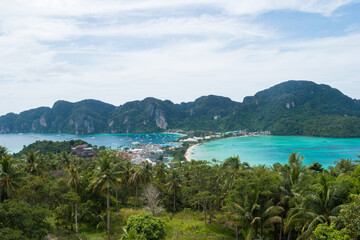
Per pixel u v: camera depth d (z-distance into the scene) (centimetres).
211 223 5275
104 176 4112
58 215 4588
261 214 3102
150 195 6353
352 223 1803
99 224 4931
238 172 4466
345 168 5662
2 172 3594
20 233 2717
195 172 5475
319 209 2361
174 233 4744
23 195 4091
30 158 6325
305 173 4159
